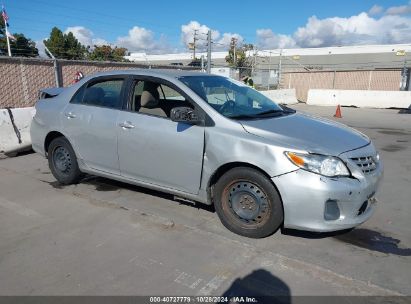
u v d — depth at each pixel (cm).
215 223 408
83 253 344
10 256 340
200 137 384
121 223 407
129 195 491
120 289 292
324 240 373
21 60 1095
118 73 469
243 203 372
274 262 330
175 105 429
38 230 391
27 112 741
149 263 328
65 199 478
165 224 400
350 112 1814
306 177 332
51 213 434
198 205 459
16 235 380
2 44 4647
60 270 317
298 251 350
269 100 484
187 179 402
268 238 374
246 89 484
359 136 399
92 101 486
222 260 333
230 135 367
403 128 1195
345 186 332
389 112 1809
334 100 2264
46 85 1174
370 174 356
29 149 739
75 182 532
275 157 343
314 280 304
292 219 344
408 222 422
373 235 387
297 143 345
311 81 2752
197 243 363
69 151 512
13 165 645
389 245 366
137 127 429
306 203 333
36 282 301
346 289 293
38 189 517
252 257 338
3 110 705
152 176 430
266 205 358
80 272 314
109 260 332
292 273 314
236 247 356
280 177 340
